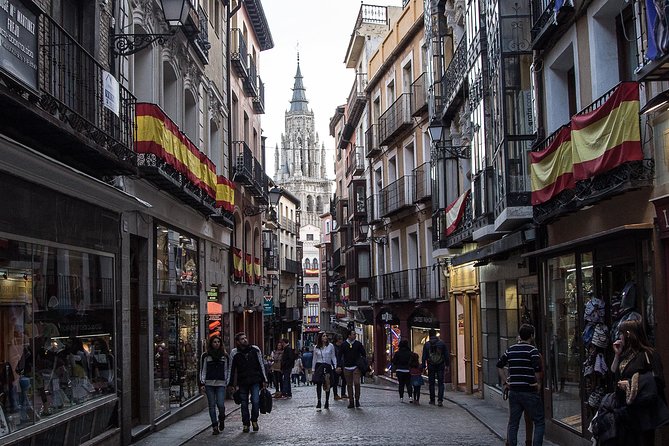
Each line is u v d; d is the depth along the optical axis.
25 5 8.28
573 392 11.39
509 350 10.37
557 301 12.40
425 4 25.45
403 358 20.02
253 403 14.11
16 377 8.80
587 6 10.76
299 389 30.16
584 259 10.90
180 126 17.66
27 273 9.19
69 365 10.41
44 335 9.65
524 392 10.09
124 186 12.75
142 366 14.10
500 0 14.40
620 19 10.46
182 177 15.42
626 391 7.08
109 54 12.63
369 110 36.72
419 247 28.06
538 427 10.08
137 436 12.98
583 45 11.04
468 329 21.98
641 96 8.84
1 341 8.48
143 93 15.12
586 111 10.82
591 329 10.32
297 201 66.94
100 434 11.39
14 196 8.77
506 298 17.62
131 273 14.04
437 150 22.06
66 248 10.38
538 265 13.24
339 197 55.41
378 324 34.44
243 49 27.44
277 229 47.50
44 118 8.29
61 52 10.09
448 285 24.72
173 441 12.82
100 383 11.58
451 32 23.14
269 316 39.34
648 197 8.74
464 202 19.12
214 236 21.61
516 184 14.00
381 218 32.88
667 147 8.17
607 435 7.17
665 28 7.14
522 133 14.13
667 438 7.89
